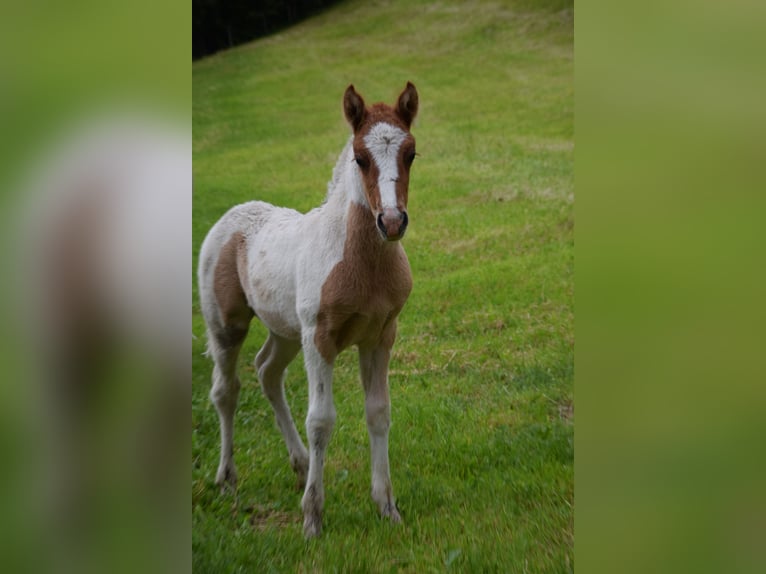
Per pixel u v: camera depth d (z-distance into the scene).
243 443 4.93
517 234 8.02
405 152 3.45
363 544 3.62
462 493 4.12
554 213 8.45
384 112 3.56
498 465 4.45
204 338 6.80
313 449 3.74
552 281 6.95
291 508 4.16
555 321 6.24
